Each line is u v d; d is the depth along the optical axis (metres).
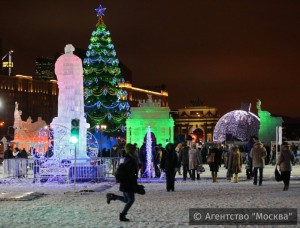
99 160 29.73
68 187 24.84
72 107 29.41
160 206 16.33
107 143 49.84
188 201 17.77
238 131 65.19
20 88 152.38
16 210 15.61
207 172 39.47
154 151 31.62
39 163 28.55
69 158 28.52
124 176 13.16
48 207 16.38
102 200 18.50
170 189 22.28
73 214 14.62
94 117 69.00
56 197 19.69
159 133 60.38
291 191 21.48
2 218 13.86
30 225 12.59
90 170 28.17
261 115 64.81
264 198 18.45
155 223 12.77
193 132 155.00
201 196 19.58
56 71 29.78
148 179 30.11
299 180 29.23
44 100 160.62
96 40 70.94
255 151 25.36
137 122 60.50
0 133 124.38
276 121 64.50
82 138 29.14
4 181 28.69
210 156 28.05
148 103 61.78
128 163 13.24
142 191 13.26
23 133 57.31
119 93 72.31
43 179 28.08
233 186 24.89
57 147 28.91
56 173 27.92
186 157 29.73
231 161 27.89
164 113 60.56
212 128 153.25
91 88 70.38
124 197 13.40
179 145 36.50
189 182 28.27
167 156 22.30
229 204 16.61
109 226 12.35
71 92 29.45
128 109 72.25
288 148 21.89
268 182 27.75
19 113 58.47
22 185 26.30
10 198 18.69
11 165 30.81
